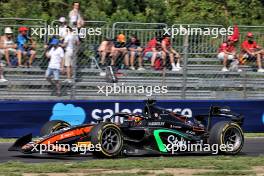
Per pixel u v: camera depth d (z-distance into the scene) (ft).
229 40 180.55
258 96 179.73
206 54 179.42
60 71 159.84
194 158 116.67
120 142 114.42
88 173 95.40
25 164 103.04
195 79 173.88
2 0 221.87
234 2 251.39
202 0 247.91
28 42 162.71
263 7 255.29
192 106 164.14
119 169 100.27
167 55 169.48
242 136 124.57
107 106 157.38
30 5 220.23
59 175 92.89
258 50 181.68
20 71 158.92
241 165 106.63
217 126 122.11
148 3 230.89
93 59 163.12
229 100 167.43
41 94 159.74
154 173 96.02
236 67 178.60
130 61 166.71
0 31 168.45
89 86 162.30
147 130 118.01
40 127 150.82
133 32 173.58
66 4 221.87
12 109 148.15
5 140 145.07
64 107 153.28
